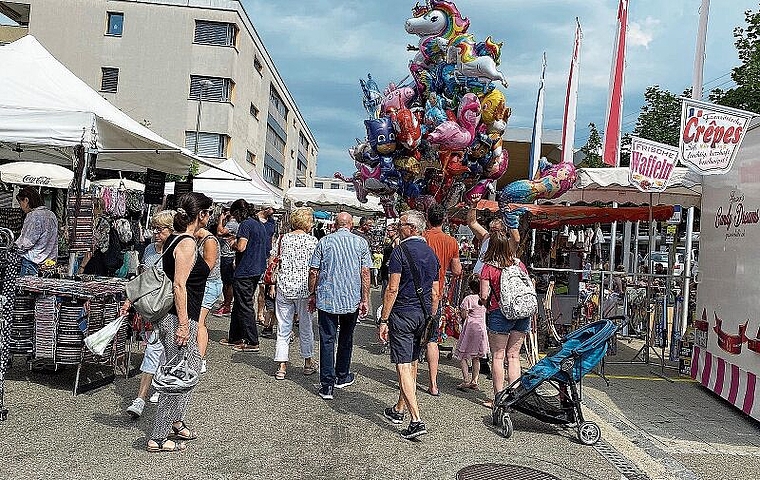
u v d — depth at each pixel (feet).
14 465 15.23
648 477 17.21
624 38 41.42
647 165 24.77
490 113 33.22
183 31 113.91
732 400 24.91
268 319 34.63
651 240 38.01
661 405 25.30
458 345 25.86
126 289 16.63
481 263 25.72
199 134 114.52
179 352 16.81
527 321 22.36
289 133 216.33
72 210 24.14
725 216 26.68
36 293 21.09
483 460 17.63
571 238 57.26
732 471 18.04
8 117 22.98
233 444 17.70
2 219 39.01
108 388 22.36
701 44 29.63
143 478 14.99
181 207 17.10
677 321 32.91
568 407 20.43
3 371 18.12
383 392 24.31
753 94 52.80
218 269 22.30
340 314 22.93
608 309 35.40
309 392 23.68
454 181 34.78
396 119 32.91
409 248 19.69
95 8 113.09
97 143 23.70
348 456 17.33
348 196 67.46
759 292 23.15
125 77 113.50
